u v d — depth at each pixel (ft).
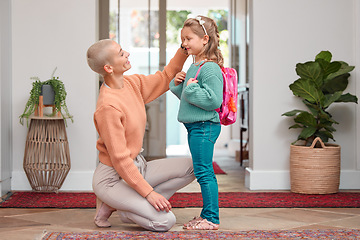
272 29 13.05
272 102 13.10
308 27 13.11
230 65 21.44
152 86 8.90
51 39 12.85
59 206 10.54
